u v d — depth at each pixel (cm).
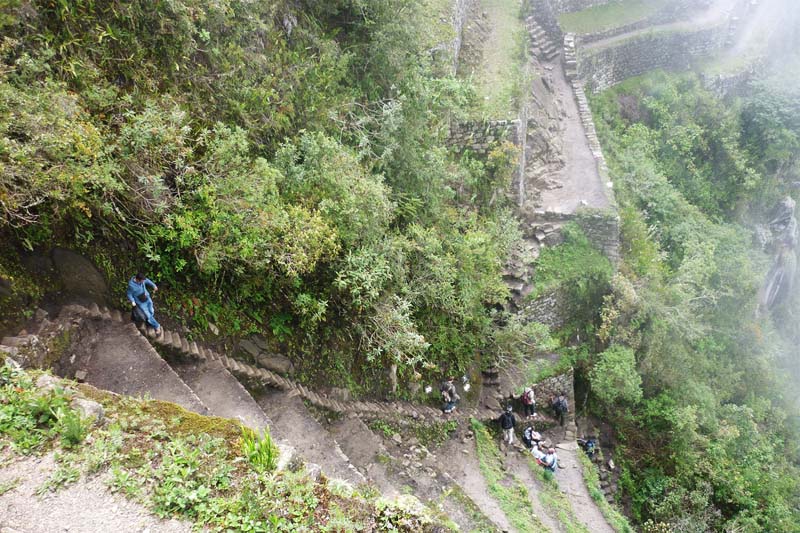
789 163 2578
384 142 1097
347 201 880
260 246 789
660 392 1564
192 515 513
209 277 855
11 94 599
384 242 973
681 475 1477
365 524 555
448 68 1470
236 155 791
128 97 729
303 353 972
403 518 574
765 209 2517
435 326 1212
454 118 1443
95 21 741
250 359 895
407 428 1080
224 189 757
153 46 799
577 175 1683
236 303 896
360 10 1125
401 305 970
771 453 1683
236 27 896
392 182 1120
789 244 2519
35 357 648
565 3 2398
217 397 784
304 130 927
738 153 2409
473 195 1430
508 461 1227
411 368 1160
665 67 2548
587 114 1911
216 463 556
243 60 910
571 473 1308
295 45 1050
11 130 598
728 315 1959
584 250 1509
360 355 1070
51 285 725
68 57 711
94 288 762
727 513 1509
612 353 1431
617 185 1738
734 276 1941
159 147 721
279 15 1015
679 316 1540
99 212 715
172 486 526
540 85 1908
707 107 2466
